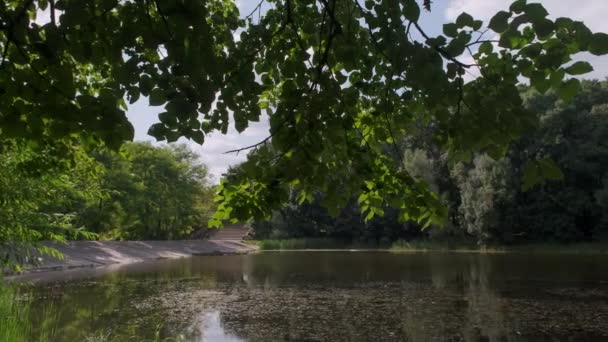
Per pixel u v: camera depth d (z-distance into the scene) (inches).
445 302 512.4
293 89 131.2
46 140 123.4
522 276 730.2
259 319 438.9
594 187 1443.2
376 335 381.1
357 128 153.9
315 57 143.0
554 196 1424.7
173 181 1633.9
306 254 1402.6
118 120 98.0
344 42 133.1
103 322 420.2
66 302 511.5
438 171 1622.8
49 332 367.2
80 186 275.7
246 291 607.5
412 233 1706.4
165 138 115.6
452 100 98.0
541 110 1439.5
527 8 88.8
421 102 133.3
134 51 106.6
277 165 133.9
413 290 602.5
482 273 783.7
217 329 402.6
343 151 146.3
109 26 102.4
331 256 1296.8
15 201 229.0
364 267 932.0
